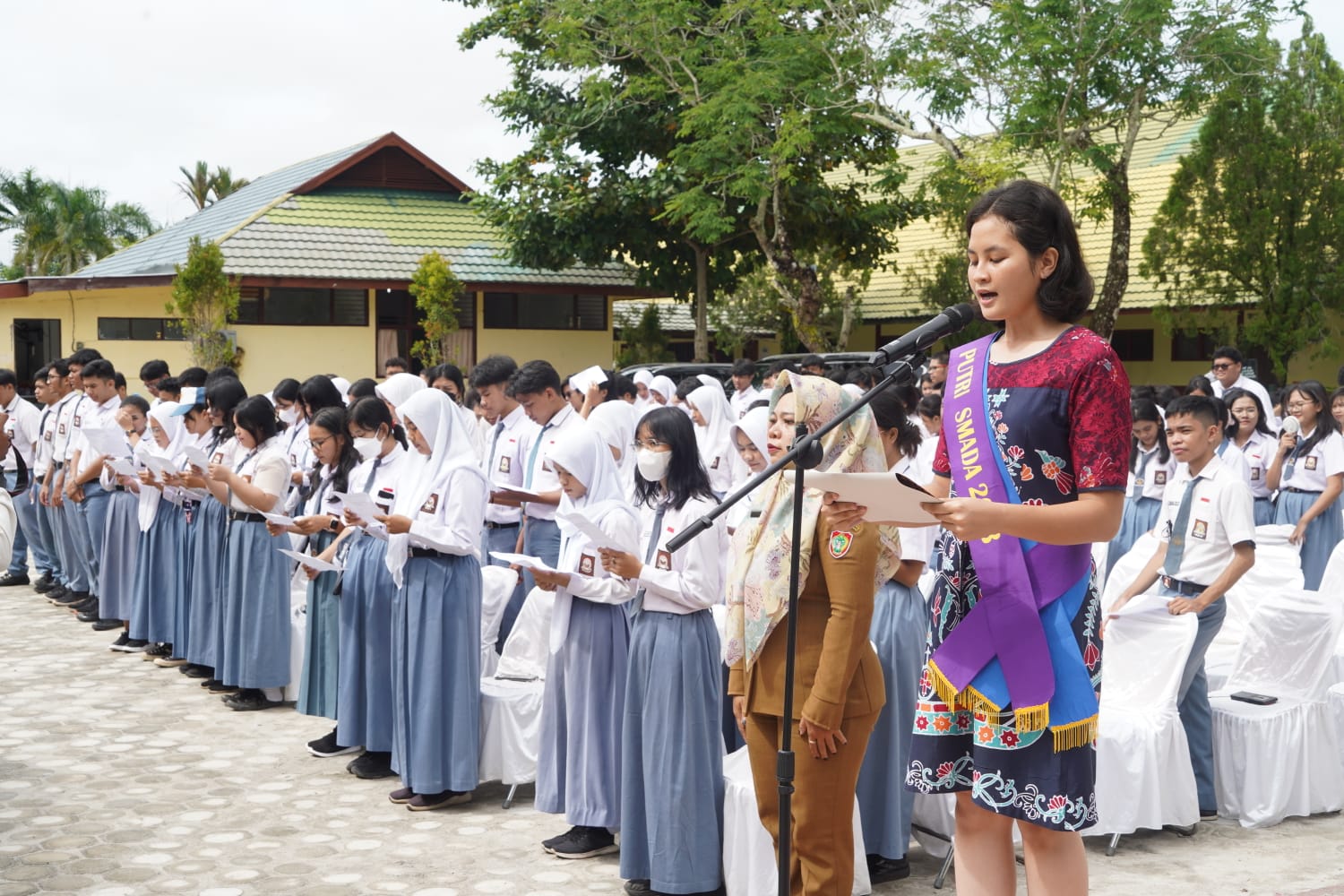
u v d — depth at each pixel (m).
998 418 2.74
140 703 7.30
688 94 18.70
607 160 22.59
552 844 4.99
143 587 8.34
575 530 4.98
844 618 3.63
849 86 17.67
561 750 5.05
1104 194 16.39
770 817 3.92
